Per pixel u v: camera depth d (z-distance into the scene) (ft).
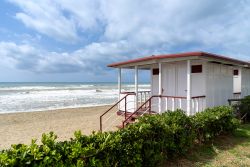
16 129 43.86
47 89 185.26
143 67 42.57
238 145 24.17
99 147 13.17
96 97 124.77
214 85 35.40
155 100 39.32
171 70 37.24
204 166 18.69
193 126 21.63
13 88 192.65
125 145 14.79
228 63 36.86
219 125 25.04
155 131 17.61
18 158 10.07
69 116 59.67
